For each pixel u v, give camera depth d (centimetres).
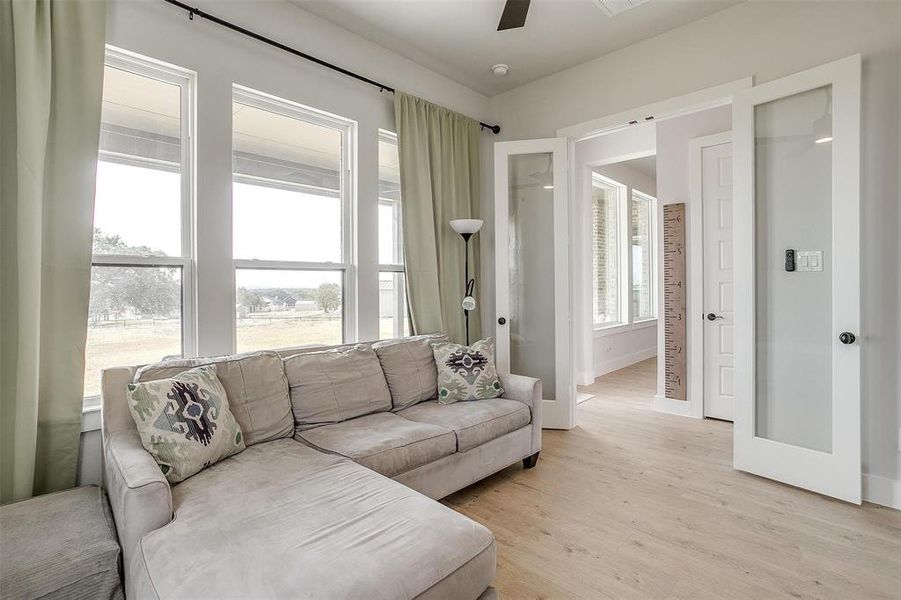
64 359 202
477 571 130
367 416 255
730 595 168
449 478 233
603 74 357
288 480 169
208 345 251
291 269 296
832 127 246
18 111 186
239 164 275
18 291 190
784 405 271
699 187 393
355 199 325
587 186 541
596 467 290
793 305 267
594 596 168
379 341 304
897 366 236
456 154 390
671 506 238
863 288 245
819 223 257
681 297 407
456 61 364
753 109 275
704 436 348
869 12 242
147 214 238
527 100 408
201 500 153
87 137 206
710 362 394
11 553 136
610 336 611
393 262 363
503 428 264
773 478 267
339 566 116
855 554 194
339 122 322
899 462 236
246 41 265
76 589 134
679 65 316
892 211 236
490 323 434
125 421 191
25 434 187
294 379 240
